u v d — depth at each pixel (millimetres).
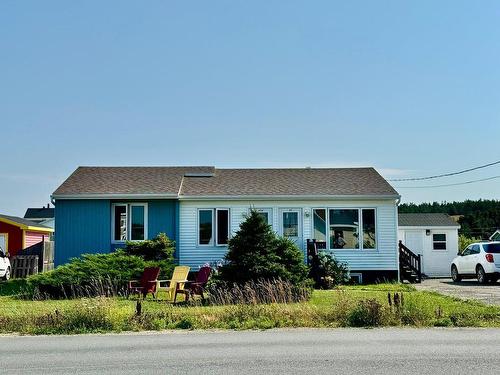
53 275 21281
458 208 73500
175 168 32219
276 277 19625
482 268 27625
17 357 10195
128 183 28641
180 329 13750
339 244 28062
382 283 27141
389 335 12414
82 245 27438
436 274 36688
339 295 16359
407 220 37906
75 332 13398
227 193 28000
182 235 27828
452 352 10203
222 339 12070
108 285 21375
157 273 20906
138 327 13750
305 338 12055
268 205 28078
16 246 40844
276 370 8766
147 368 9070
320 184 29344
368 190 28344
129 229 27781
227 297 17953
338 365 9102
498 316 14820
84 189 27672
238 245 20094
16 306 17672
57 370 9023
